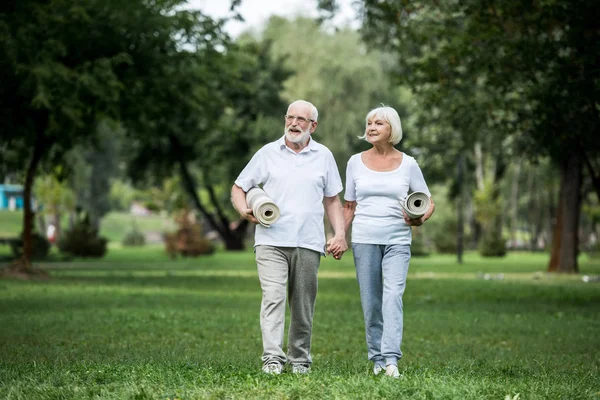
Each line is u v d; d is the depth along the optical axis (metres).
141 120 32.06
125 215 135.12
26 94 26.72
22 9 25.83
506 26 20.45
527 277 35.97
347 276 36.88
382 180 8.24
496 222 81.75
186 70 29.23
